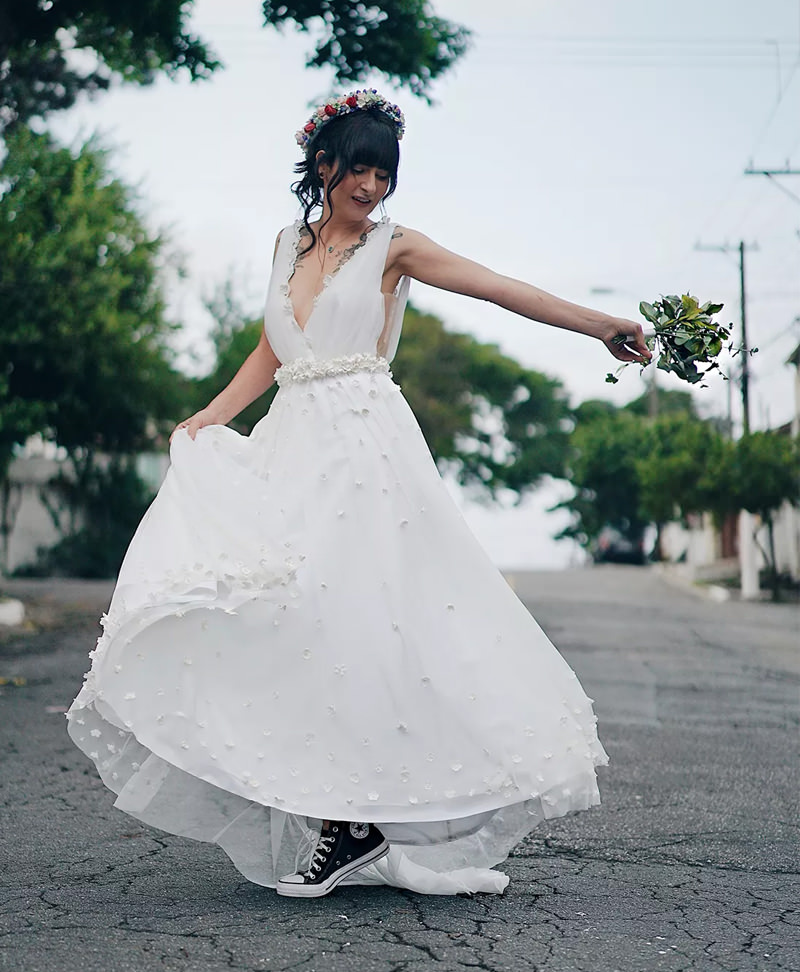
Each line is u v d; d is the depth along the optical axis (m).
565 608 21.19
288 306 4.01
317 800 3.63
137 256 18.55
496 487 57.91
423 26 12.56
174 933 3.49
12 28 13.27
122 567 3.73
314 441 3.89
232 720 3.62
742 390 28.05
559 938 3.50
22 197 15.95
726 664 12.38
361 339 3.98
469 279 3.98
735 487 26.22
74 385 21.42
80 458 30.81
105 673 3.62
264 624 3.65
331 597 3.71
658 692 9.77
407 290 4.11
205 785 3.76
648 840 4.79
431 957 3.31
